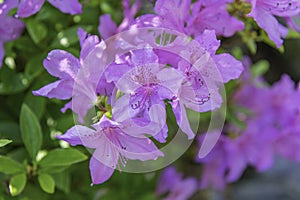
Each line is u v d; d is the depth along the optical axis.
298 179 0.90
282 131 0.60
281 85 0.61
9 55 0.49
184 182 0.62
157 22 0.38
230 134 0.60
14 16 0.46
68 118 0.46
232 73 0.37
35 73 0.47
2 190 0.47
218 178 0.64
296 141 0.60
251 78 0.60
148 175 0.61
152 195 0.59
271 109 0.60
